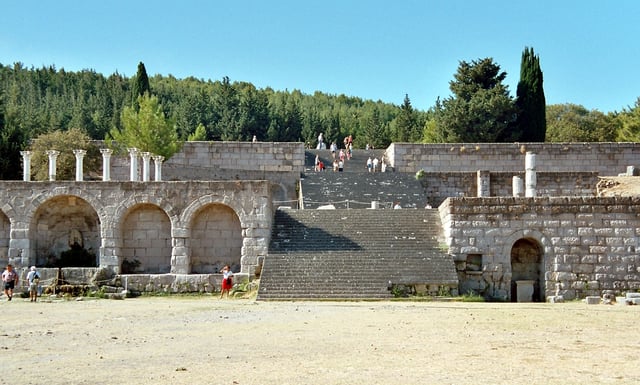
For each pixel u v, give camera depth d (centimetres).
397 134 13038
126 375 1537
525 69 8625
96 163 6341
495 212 4147
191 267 4512
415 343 2006
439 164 7012
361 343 2008
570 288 4088
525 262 4297
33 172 6200
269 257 4116
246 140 12375
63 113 12938
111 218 4469
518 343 2006
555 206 4141
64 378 1506
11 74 16912
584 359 1730
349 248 4225
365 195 5747
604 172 6912
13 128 6519
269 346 1958
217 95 13600
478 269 4119
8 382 1466
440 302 3675
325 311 3044
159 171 5212
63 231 4681
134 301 3844
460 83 8925
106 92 15100
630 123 9356
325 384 1432
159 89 16612
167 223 4562
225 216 4547
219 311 3066
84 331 2336
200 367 1633
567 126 11131
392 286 3825
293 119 12975
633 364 1661
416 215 4553
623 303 3703
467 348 1909
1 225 4569
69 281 4275
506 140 8456
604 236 4109
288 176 6506
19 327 2464
